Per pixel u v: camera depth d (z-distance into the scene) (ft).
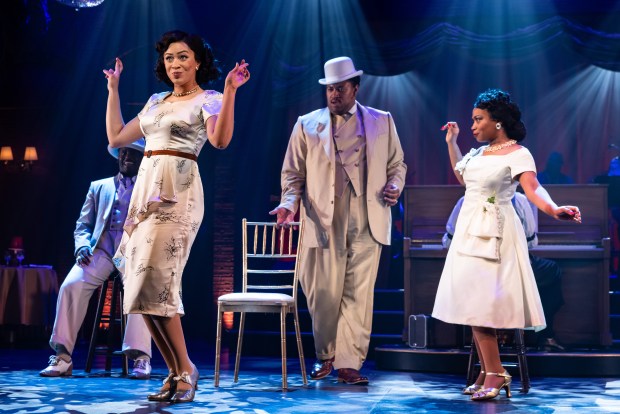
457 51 35.73
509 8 35.42
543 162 43.29
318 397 14.19
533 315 13.98
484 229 14.07
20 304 27.45
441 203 23.39
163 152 12.60
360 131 17.21
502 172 14.15
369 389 15.67
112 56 35.63
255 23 35.63
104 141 36.27
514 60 35.94
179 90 13.00
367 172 17.02
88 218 18.37
